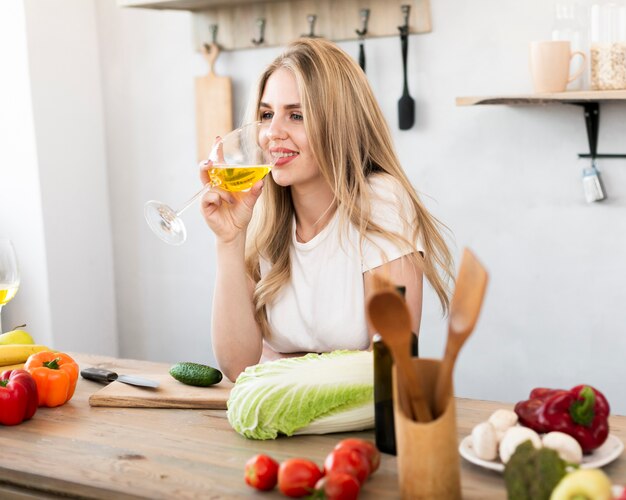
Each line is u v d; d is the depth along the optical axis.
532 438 1.26
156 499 1.26
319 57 1.96
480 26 2.88
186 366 1.78
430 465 1.17
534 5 2.78
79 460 1.42
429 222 2.06
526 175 2.88
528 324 2.95
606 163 2.75
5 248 1.89
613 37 2.52
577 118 2.78
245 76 3.34
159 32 3.46
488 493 1.23
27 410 1.62
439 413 1.18
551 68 2.58
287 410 1.47
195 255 3.52
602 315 2.83
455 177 3.00
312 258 2.01
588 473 1.02
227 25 3.31
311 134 1.93
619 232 2.76
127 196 3.62
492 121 2.91
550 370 2.94
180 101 3.45
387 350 1.38
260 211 2.09
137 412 1.67
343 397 1.47
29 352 1.88
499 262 2.97
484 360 3.05
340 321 1.98
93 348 3.61
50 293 3.38
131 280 3.67
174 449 1.45
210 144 3.38
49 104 3.34
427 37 2.97
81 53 3.48
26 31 3.22
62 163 3.41
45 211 3.34
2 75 3.29
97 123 3.57
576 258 2.84
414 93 3.02
